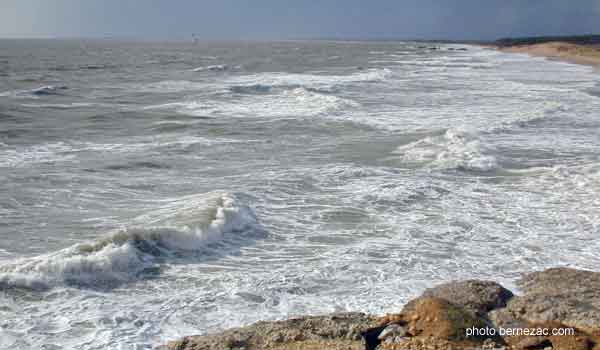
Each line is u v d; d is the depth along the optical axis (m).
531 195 12.28
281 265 8.52
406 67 57.50
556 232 10.09
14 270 7.65
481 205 11.59
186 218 9.87
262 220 10.46
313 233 9.92
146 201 11.42
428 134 18.64
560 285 7.40
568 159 15.64
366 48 133.88
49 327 6.51
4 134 18.09
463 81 39.62
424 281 7.95
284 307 7.11
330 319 6.36
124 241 8.60
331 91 31.70
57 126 19.89
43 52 91.25
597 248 9.34
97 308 7.01
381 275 8.16
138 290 7.57
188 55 83.62
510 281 7.90
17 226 9.98
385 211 11.14
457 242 9.57
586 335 5.99
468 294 6.93
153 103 26.42
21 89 32.31
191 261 8.57
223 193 11.56
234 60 68.88
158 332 6.45
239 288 7.65
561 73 48.97
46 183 12.63
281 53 95.38
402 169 14.29
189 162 14.86
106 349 6.05
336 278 8.05
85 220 10.31
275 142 17.55
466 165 14.55
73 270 7.79
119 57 75.25
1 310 6.84
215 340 5.96
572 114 23.48
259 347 5.82
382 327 6.18
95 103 26.27
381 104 26.66
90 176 13.29
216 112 23.53
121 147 16.55
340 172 13.84
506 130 19.88
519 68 56.66
